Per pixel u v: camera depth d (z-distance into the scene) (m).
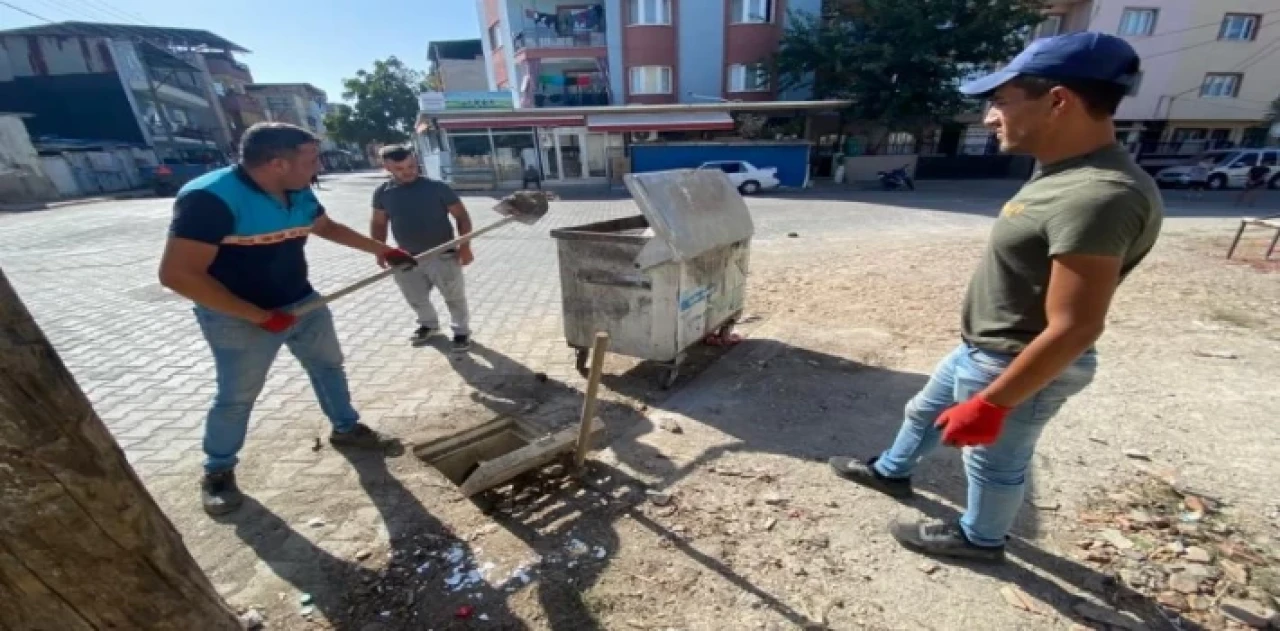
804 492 2.59
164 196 22.64
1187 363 3.95
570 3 24.91
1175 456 2.81
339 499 2.58
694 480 2.71
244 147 2.21
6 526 0.96
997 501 1.95
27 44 27.48
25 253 8.99
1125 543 2.21
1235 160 19.69
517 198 3.46
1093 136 1.46
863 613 1.91
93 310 5.66
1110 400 3.40
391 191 4.09
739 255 4.16
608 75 24.08
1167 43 23.81
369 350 4.55
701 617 1.91
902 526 2.25
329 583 2.08
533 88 24.44
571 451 2.79
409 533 2.35
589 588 2.04
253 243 2.31
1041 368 1.39
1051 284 1.39
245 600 2.00
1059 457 2.81
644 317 3.55
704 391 3.72
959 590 2.00
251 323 2.34
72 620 1.08
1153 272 6.60
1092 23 23.53
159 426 3.31
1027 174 24.08
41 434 0.96
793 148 21.03
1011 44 19.78
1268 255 7.20
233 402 2.42
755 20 22.95
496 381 3.93
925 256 7.83
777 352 4.34
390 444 3.03
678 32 23.02
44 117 28.72
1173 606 1.91
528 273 7.38
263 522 2.42
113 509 1.08
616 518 2.44
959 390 1.89
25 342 0.93
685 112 21.53
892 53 19.70
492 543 2.29
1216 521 2.32
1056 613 1.89
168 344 4.68
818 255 8.16
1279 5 23.25
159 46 33.25
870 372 3.96
